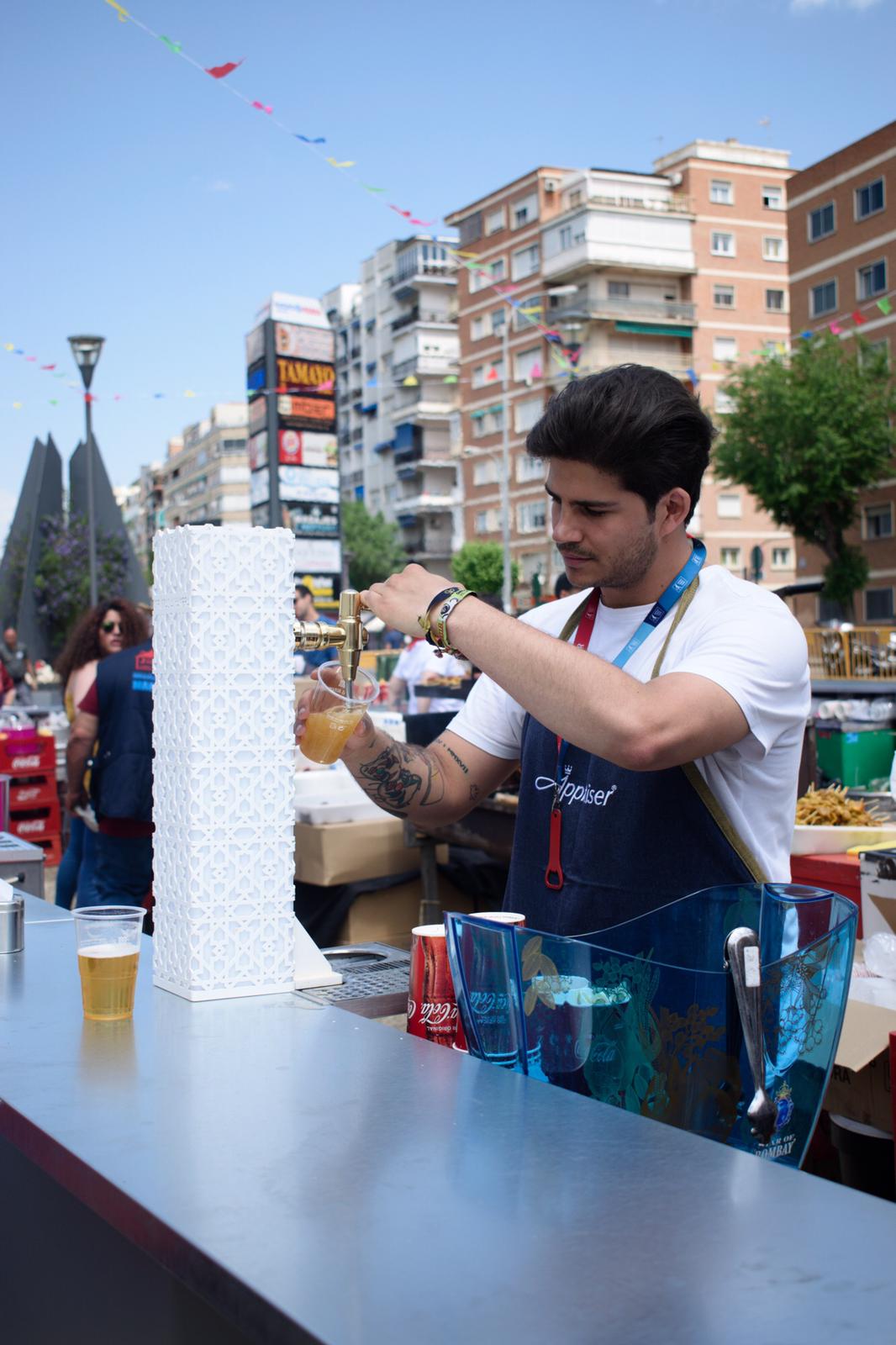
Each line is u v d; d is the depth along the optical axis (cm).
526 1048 111
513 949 111
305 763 468
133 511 11112
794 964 102
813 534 3053
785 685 128
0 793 458
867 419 2892
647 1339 60
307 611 739
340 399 7438
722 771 131
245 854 130
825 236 3384
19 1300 124
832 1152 222
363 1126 90
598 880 136
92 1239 107
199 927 129
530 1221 73
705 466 137
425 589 127
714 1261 68
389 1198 77
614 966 107
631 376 132
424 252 6153
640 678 139
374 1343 59
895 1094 168
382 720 519
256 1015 123
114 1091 99
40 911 188
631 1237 71
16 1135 95
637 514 132
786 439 2939
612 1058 107
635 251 4319
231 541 128
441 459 6166
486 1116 92
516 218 4650
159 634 135
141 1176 81
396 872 416
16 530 1900
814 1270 67
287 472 2609
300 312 2650
